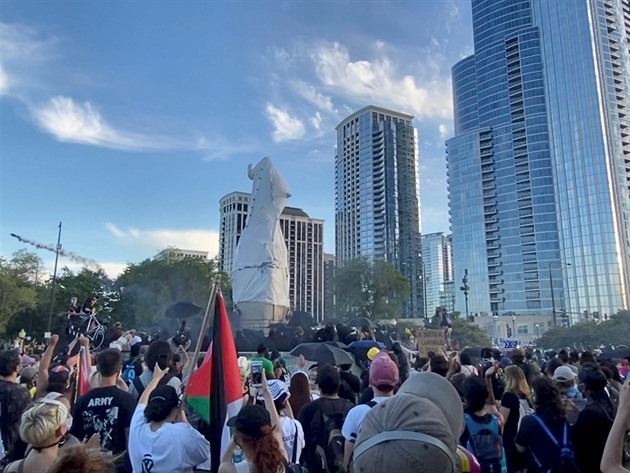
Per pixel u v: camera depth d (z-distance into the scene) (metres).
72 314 22.17
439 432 2.18
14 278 61.69
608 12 138.12
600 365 11.13
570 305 129.88
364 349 16.62
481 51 162.38
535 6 147.75
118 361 6.16
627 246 125.25
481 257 151.88
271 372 8.05
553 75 139.75
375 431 2.22
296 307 148.12
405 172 176.12
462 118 172.88
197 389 5.81
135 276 74.00
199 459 5.05
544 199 139.50
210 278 75.62
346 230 185.00
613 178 127.12
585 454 4.97
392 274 82.50
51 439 4.35
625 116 133.38
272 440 4.01
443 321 33.94
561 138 136.25
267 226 36.50
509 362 12.56
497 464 5.58
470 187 157.88
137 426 5.10
